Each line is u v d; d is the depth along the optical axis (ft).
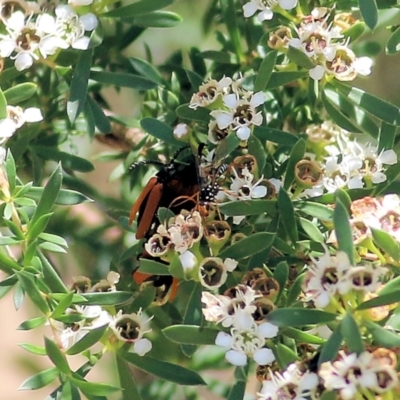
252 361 1.97
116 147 2.20
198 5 2.23
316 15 2.04
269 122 2.13
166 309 2.08
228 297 1.94
